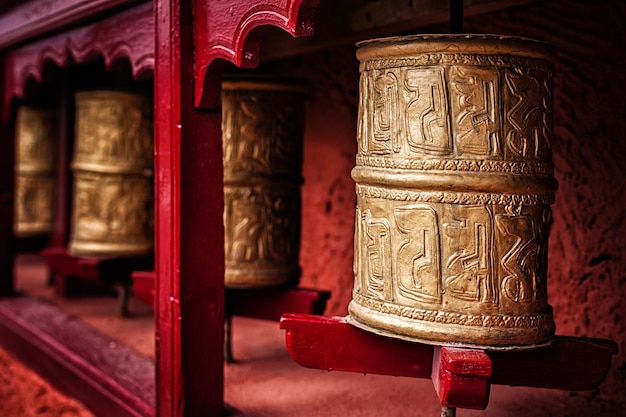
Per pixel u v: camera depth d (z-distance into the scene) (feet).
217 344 10.43
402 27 12.76
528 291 8.10
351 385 11.78
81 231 16.80
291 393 11.42
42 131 23.53
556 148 11.61
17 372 16.26
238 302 12.82
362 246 8.77
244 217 12.39
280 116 12.55
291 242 12.84
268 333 15.25
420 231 8.06
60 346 14.60
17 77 17.11
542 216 8.27
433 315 8.02
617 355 10.92
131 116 16.52
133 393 11.69
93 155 16.62
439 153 7.97
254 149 12.38
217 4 9.54
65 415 13.61
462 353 7.76
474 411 10.49
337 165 15.56
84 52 13.46
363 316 8.60
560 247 11.69
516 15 11.98
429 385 11.79
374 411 10.57
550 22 11.55
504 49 7.92
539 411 10.52
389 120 8.27
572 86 11.35
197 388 10.25
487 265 7.94
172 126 10.09
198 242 10.21
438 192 7.97
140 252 16.65
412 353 8.84
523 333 8.02
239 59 9.11
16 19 15.99
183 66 9.98
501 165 7.94
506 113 7.98
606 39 10.91
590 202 11.25
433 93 7.99
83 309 18.31
